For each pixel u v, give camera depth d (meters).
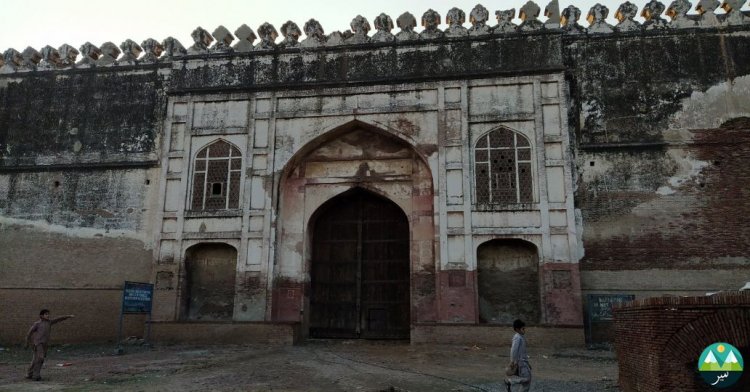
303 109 11.43
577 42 11.15
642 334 4.69
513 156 10.54
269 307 10.62
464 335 9.80
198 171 11.52
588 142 10.63
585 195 10.41
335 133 11.38
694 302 4.29
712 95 10.51
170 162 11.63
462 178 10.52
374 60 11.43
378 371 7.20
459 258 10.20
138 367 7.51
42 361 6.73
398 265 11.33
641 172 10.36
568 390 5.86
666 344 4.32
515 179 10.43
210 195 11.38
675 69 10.73
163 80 12.39
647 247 10.02
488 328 9.75
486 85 10.91
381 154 11.34
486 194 10.45
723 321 4.20
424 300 10.35
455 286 10.09
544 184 10.27
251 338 10.38
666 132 10.46
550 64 10.80
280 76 11.70
